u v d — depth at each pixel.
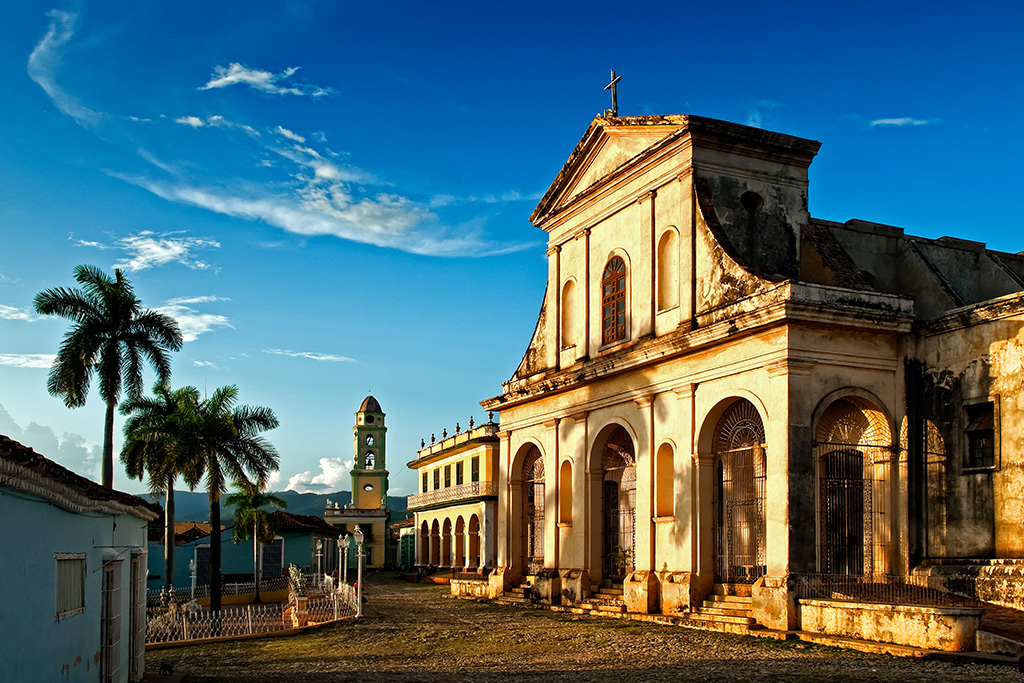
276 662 17.73
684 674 14.41
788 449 18.70
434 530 59.38
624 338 25.59
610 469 26.64
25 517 8.91
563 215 29.05
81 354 32.81
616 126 25.86
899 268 23.36
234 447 33.25
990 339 18.62
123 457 35.25
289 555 54.03
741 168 23.38
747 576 21.38
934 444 19.59
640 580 23.09
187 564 50.25
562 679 14.49
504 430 31.77
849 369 19.58
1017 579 17.03
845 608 16.91
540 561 30.38
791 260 23.30
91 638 11.77
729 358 20.77
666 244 24.20
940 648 14.83
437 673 15.65
